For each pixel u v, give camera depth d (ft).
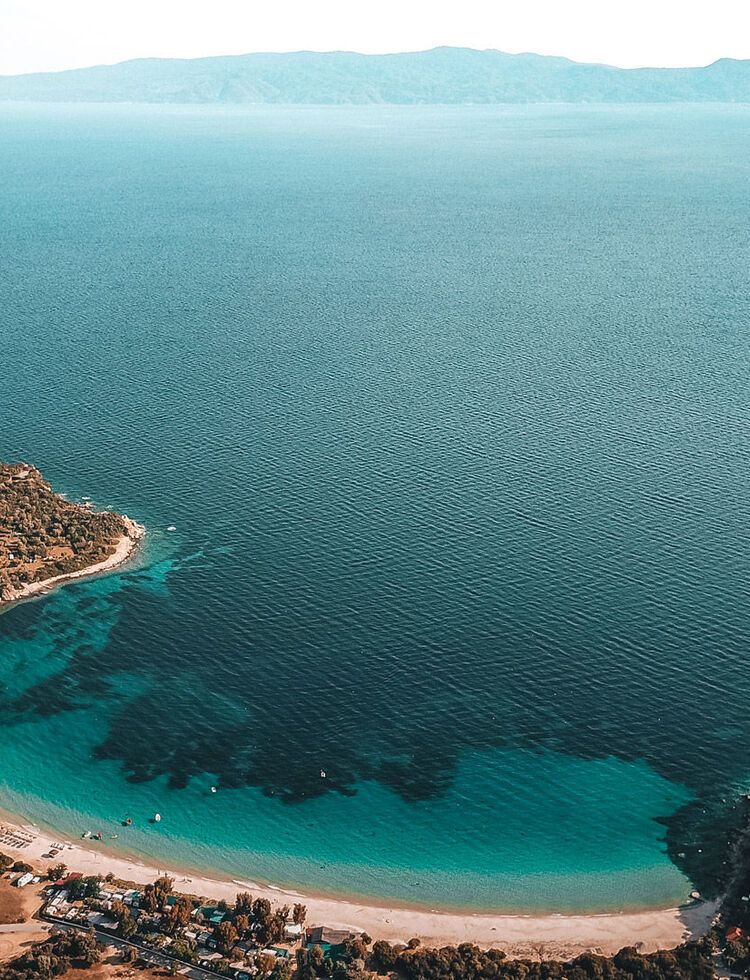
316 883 484.74
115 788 537.24
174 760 553.64
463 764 544.62
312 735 565.94
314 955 437.58
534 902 475.72
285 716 579.48
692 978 427.74
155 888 468.34
